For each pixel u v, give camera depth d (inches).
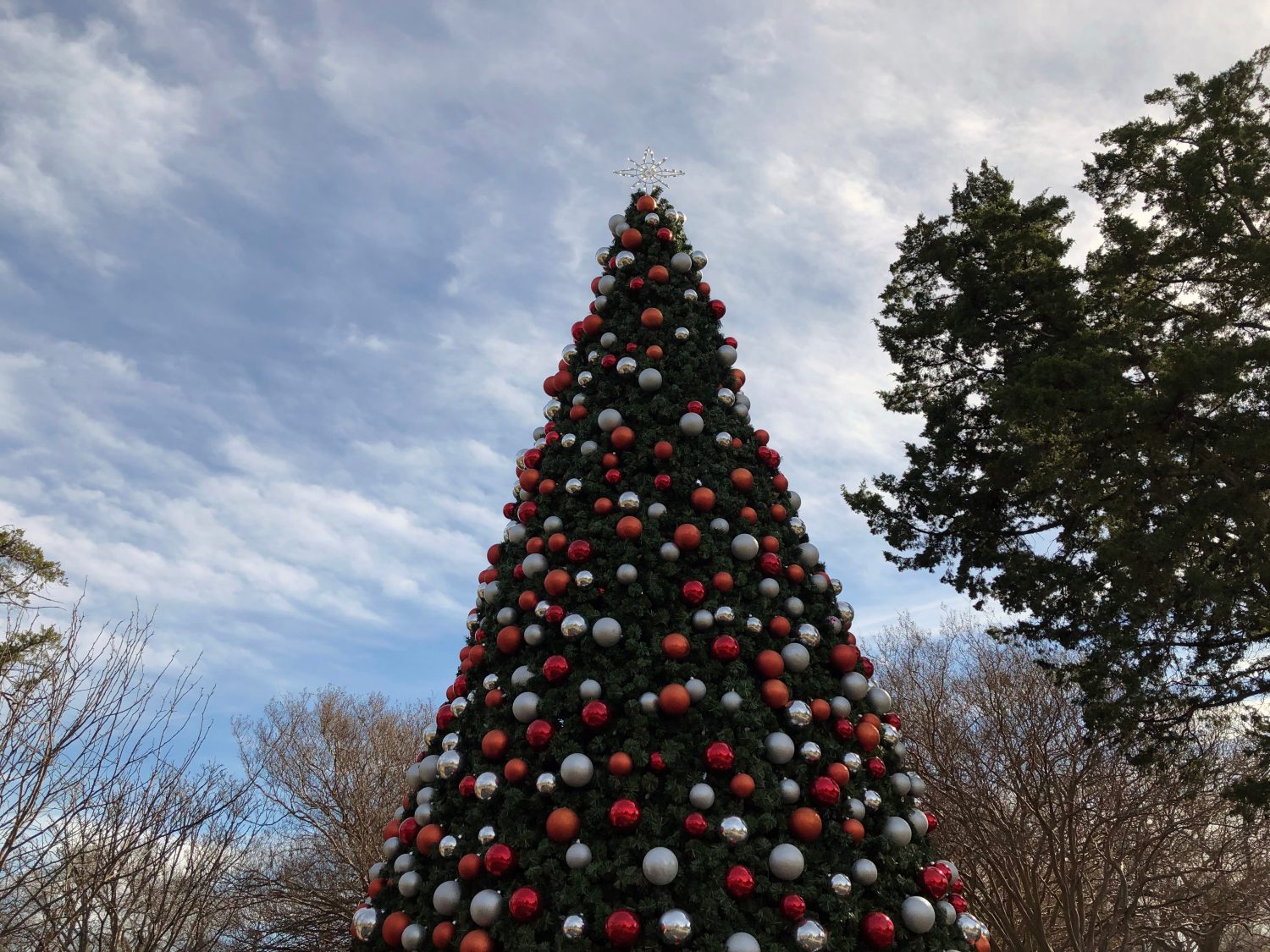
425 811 199.3
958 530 491.2
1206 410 379.9
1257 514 354.3
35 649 282.5
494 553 243.8
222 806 283.9
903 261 546.6
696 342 254.1
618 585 206.5
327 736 780.6
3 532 441.7
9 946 233.5
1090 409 390.9
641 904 161.5
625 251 268.4
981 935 184.5
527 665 202.8
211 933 445.1
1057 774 584.7
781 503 237.9
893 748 209.9
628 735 183.8
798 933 161.3
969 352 511.2
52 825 237.1
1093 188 503.2
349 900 679.7
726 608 200.2
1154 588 373.7
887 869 182.9
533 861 171.5
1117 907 526.0
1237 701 408.5
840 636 224.5
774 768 185.0
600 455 231.1
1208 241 430.9
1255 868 549.3
